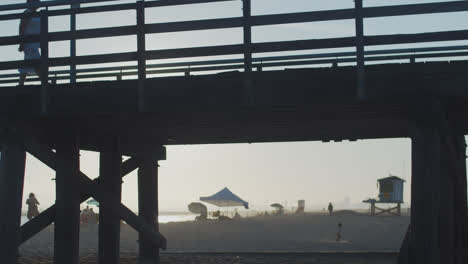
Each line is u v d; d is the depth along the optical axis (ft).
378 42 24.23
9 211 27.48
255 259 44.39
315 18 24.90
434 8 23.91
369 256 46.47
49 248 55.62
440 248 23.66
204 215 161.99
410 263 23.38
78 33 27.17
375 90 23.81
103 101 26.50
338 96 24.27
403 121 29.99
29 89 27.40
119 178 34.86
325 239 83.61
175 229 108.99
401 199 164.86
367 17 24.43
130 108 26.18
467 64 23.34
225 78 25.52
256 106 24.90
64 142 29.81
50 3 27.55
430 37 24.12
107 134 34.50
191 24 26.05
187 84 25.76
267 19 25.27
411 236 23.45
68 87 26.94
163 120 28.71
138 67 26.25
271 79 24.86
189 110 25.67
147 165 39.88
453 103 24.93
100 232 34.06
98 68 33.58
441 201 23.81
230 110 25.90
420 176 23.44
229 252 48.11
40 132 29.76
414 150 23.80
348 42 24.53
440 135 23.62
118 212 31.22
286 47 25.14
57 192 29.53
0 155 27.94
